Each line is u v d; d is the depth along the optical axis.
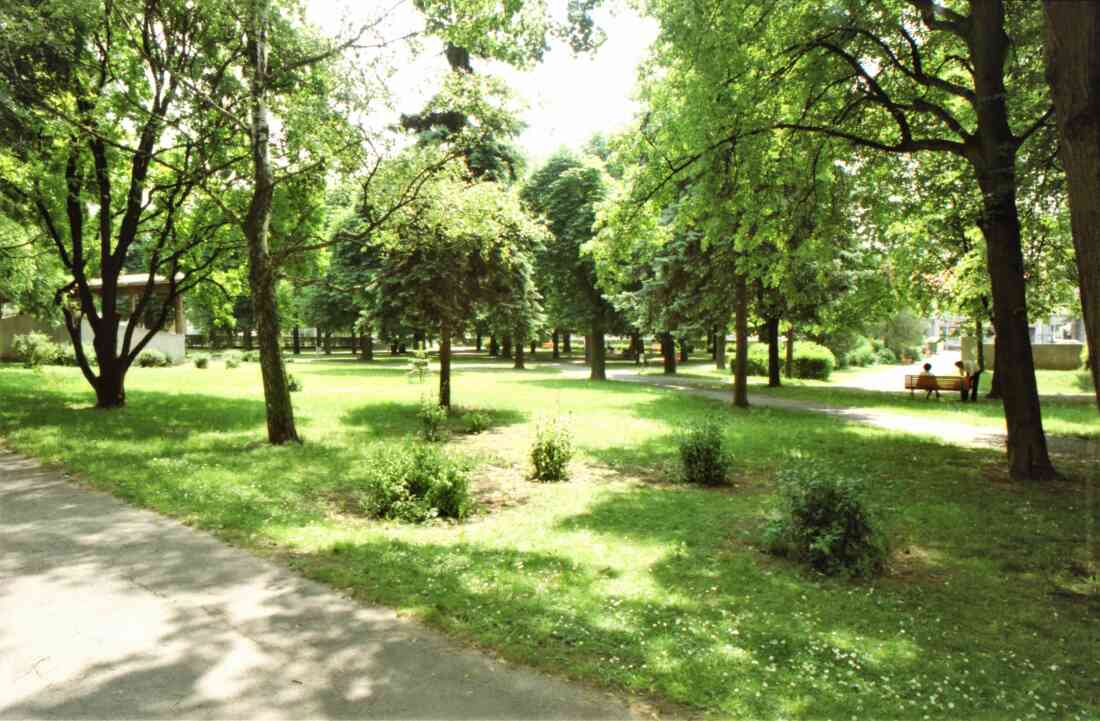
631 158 14.02
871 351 49.41
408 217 13.47
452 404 18.75
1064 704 3.61
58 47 11.59
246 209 16.88
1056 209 12.03
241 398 19.30
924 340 57.53
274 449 10.94
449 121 16.16
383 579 5.09
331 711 3.28
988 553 6.38
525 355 60.75
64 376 24.42
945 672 3.96
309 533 6.31
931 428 15.13
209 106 13.40
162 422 13.65
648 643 4.14
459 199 13.43
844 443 12.67
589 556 5.98
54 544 5.86
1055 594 5.36
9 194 14.45
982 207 9.73
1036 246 14.77
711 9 9.78
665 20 10.03
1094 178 3.38
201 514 6.80
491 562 5.66
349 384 25.53
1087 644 4.43
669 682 3.64
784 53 10.81
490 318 17.48
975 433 14.38
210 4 11.28
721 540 6.61
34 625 4.21
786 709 3.40
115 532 6.24
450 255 15.18
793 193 12.95
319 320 43.72
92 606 4.53
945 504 8.13
